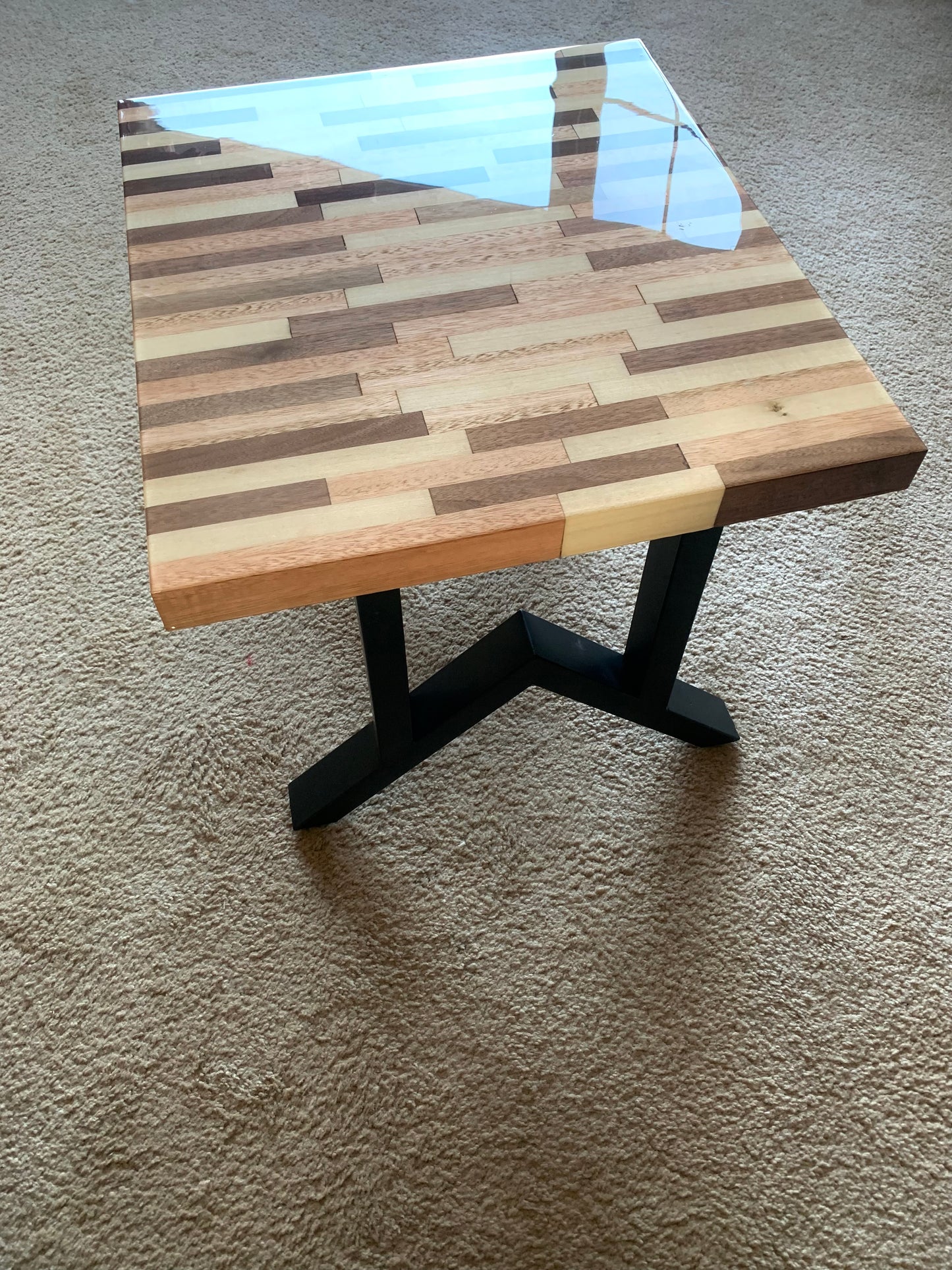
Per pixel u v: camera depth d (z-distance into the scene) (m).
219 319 0.85
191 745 1.12
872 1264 0.82
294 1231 0.84
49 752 1.11
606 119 1.05
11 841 1.05
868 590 1.26
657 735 1.14
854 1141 0.88
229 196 0.97
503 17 2.08
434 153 1.01
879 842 1.06
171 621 0.70
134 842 1.05
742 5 2.11
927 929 1.00
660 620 0.94
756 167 1.78
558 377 0.80
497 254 0.90
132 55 2.00
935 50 2.01
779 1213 0.85
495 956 0.99
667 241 0.91
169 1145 0.88
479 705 1.00
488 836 1.07
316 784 1.05
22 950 0.98
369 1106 0.90
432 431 0.76
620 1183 0.86
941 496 1.35
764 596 1.26
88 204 1.72
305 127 1.05
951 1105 0.90
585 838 1.06
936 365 1.48
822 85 1.93
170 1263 0.83
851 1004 0.96
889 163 1.79
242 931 1.00
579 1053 0.93
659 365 0.80
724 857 1.05
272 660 1.20
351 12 2.09
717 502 0.74
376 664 0.88
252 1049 0.93
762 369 0.80
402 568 0.71
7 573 1.26
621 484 0.73
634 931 1.00
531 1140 0.88
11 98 1.91
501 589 1.26
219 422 0.77
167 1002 0.95
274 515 0.71
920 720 1.15
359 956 0.98
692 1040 0.94
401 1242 0.83
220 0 2.13
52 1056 0.92
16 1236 0.84
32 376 1.47
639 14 2.09
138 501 1.34
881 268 1.61
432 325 0.84
